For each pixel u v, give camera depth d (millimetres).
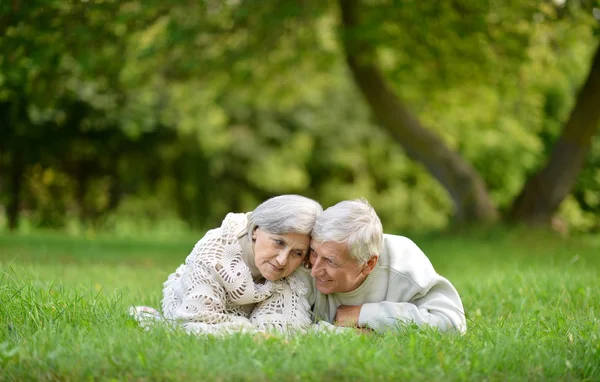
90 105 18500
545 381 3225
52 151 19906
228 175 25406
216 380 3035
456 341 3574
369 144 25938
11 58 10195
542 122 23984
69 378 3125
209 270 3818
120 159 22484
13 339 3580
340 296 4055
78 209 22500
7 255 9898
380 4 11742
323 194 27141
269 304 3902
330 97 25203
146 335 3559
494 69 13836
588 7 10656
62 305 4246
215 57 12891
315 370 3096
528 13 11188
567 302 5262
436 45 12852
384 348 3324
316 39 14047
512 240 12953
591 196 24438
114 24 10750
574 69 14867
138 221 23188
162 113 20547
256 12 11414
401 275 3965
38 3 9734
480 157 23656
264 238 3725
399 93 16125
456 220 14906
